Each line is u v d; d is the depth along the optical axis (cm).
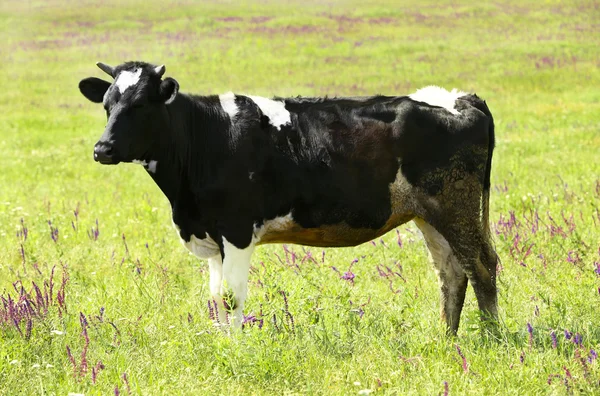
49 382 960
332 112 1162
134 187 2412
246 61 5894
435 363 995
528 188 2098
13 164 2808
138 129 1115
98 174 2639
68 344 1065
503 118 3556
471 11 8025
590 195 1953
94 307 1259
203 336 1084
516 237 1513
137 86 1118
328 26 7431
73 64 6038
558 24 7069
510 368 973
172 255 1627
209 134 1149
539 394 919
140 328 1145
